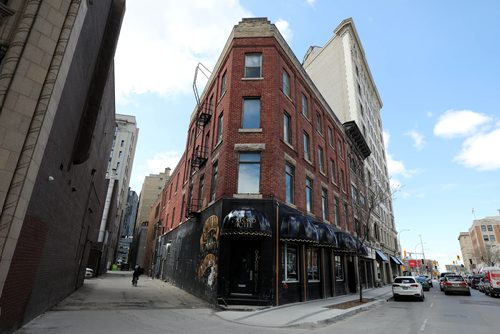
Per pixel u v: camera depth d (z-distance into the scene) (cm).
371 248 3459
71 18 761
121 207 6644
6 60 657
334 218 2403
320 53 4666
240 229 1388
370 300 1988
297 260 1742
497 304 1919
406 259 8112
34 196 748
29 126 653
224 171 1620
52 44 719
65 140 978
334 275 2158
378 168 4962
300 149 1997
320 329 983
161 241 3631
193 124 2831
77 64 923
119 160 6725
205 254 1680
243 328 943
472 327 1048
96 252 3553
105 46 1282
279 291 1462
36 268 870
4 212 597
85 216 1764
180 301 1548
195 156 2245
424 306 1770
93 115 1223
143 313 1137
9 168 615
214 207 1661
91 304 1306
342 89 4109
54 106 717
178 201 2927
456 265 11556
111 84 1792
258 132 1680
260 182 1600
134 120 7312
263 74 1803
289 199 1795
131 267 7638
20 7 714
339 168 2758
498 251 7919
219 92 2050
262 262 1442
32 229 779
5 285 653
